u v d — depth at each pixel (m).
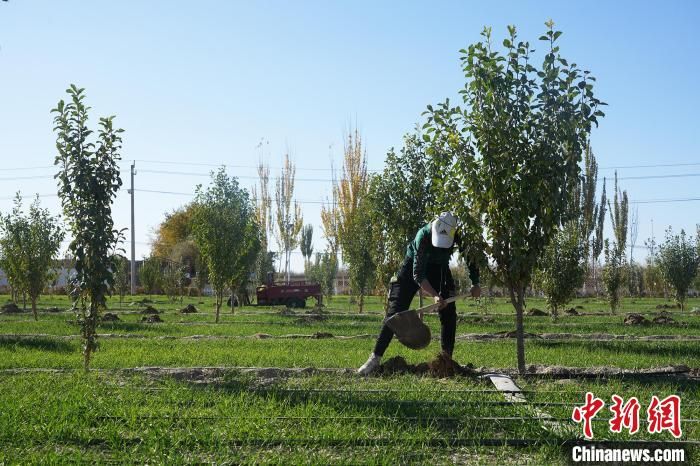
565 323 24.05
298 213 58.78
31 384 8.68
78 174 10.09
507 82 9.72
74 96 10.15
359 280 31.61
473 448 6.07
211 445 5.99
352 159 45.81
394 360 10.12
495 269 10.16
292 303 41.56
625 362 11.79
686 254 33.81
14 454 5.84
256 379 9.20
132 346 14.16
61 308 33.50
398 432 6.37
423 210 18.42
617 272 32.12
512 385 8.66
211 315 28.86
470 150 10.02
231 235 24.42
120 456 5.78
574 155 9.89
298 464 5.48
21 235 25.22
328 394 7.91
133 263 53.34
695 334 18.98
